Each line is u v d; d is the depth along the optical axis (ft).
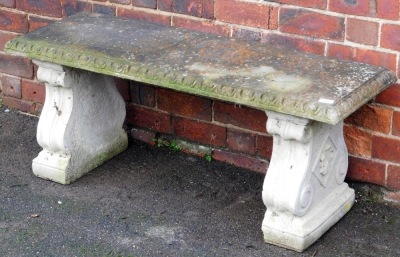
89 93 11.15
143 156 11.77
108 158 11.66
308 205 9.80
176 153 11.82
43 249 9.87
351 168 10.73
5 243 9.98
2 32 12.60
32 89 12.74
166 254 9.76
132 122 12.03
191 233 10.14
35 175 11.31
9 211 10.59
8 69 12.80
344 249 9.83
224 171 11.41
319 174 9.86
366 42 10.18
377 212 10.50
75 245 9.94
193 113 11.53
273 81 9.46
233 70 9.75
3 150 11.99
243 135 11.28
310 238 9.76
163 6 11.31
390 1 9.87
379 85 9.57
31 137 12.34
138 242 9.98
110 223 10.33
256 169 11.35
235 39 10.62
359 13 10.09
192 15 11.18
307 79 9.51
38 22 12.30
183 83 9.58
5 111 12.99
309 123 9.26
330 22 10.30
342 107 8.95
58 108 11.00
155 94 11.70
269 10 10.63
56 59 10.36
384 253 9.77
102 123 11.44
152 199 10.82
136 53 10.18
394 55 10.06
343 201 10.33
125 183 11.18
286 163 9.66
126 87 11.85
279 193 9.65
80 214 10.51
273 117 9.35
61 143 10.96
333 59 10.05
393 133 10.31
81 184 11.14
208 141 11.58
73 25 11.05
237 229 10.21
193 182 11.18
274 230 9.78
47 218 10.44
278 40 10.71
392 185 10.53
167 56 10.11
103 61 10.05
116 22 11.18
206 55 10.12
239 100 9.29
